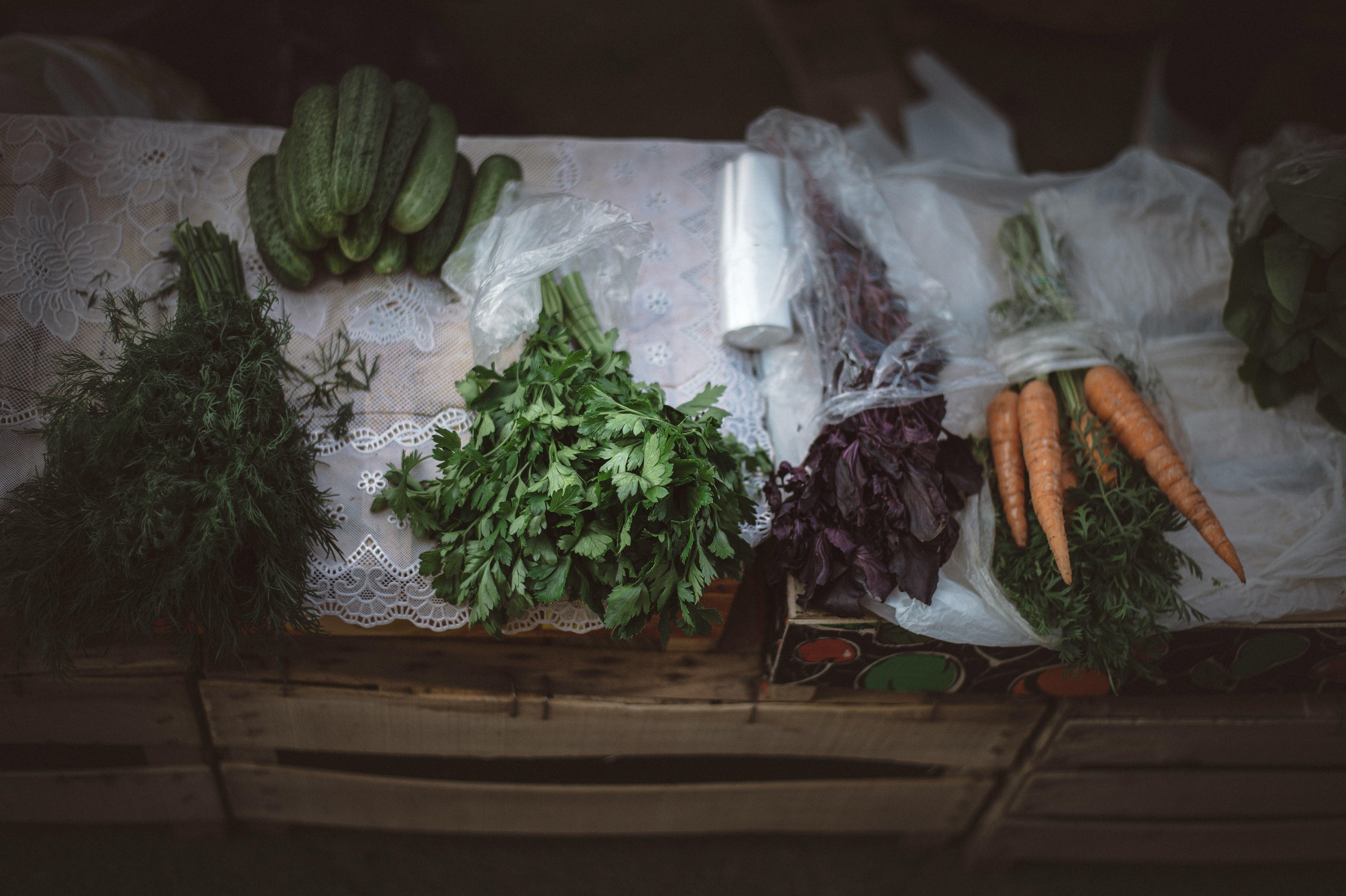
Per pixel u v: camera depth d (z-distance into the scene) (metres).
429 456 0.90
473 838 1.16
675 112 1.57
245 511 0.79
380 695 0.93
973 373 0.92
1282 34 1.38
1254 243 0.97
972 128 1.54
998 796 1.09
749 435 0.94
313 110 0.90
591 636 0.95
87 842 1.09
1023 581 0.88
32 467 0.87
